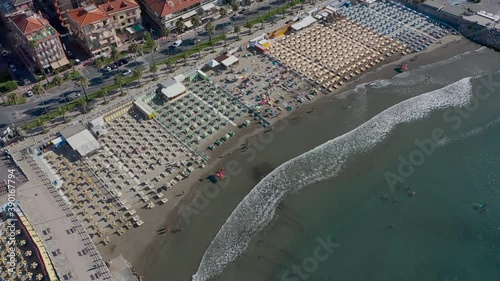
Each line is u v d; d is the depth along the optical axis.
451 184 118.12
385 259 102.62
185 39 165.38
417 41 167.38
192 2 166.38
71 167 120.31
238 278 99.06
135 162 122.31
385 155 125.75
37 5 179.88
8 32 164.75
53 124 130.50
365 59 159.25
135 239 104.81
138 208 111.25
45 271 94.88
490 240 106.12
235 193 115.81
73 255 98.44
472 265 101.50
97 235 104.94
